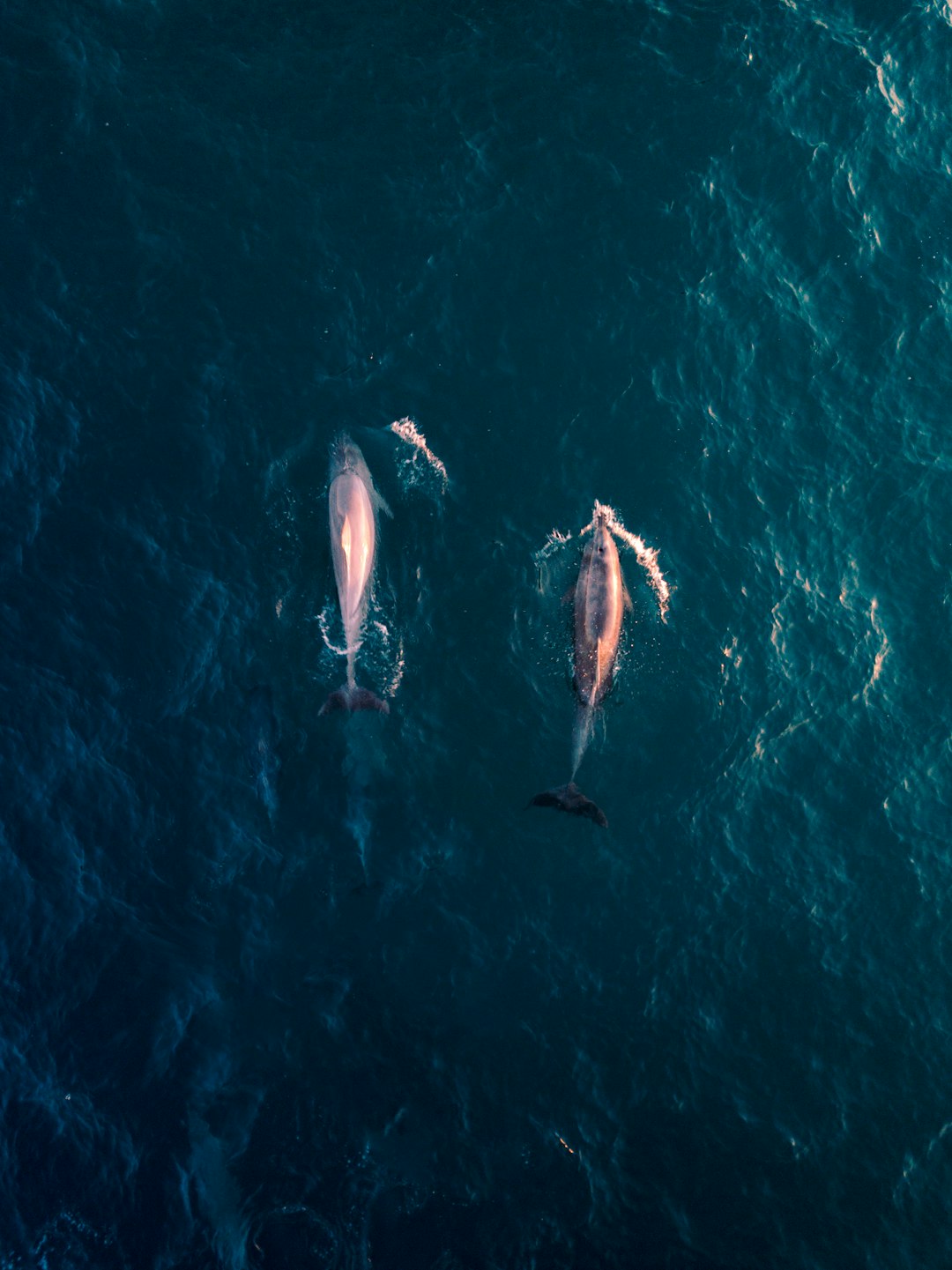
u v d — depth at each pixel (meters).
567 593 33.38
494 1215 27.94
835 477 35.91
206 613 33.03
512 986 30.50
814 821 32.62
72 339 35.06
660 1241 28.05
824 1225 28.42
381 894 31.11
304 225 36.66
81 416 34.44
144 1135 28.25
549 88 38.44
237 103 37.59
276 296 35.94
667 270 37.16
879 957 31.34
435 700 32.81
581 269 36.94
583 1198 28.33
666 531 34.72
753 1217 28.42
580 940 31.14
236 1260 27.05
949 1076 30.08
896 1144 29.34
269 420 34.59
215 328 35.47
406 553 33.53
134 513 33.75
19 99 36.66
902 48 40.03
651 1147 29.05
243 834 31.38
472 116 38.06
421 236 36.81
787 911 31.70
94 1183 27.73
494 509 34.31
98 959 29.92
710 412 36.03
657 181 37.91
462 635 33.25
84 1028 29.28
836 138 38.75
